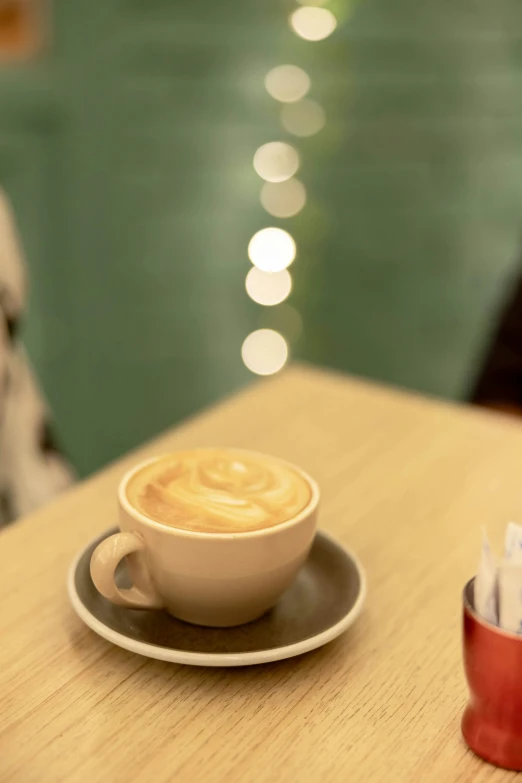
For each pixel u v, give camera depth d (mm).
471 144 2082
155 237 1907
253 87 1882
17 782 394
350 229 2059
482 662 404
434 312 2188
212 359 2047
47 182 1773
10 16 1626
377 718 445
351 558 550
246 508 489
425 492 695
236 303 2027
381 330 2164
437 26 1952
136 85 1787
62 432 1958
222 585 465
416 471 731
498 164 2127
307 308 2084
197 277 1977
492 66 2035
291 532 474
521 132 2127
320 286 2080
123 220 1869
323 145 1970
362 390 910
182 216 1917
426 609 542
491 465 750
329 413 846
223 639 487
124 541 464
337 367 2156
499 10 1990
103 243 1866
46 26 1673
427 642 509
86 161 1796
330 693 462
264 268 2018
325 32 1880
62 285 1856
